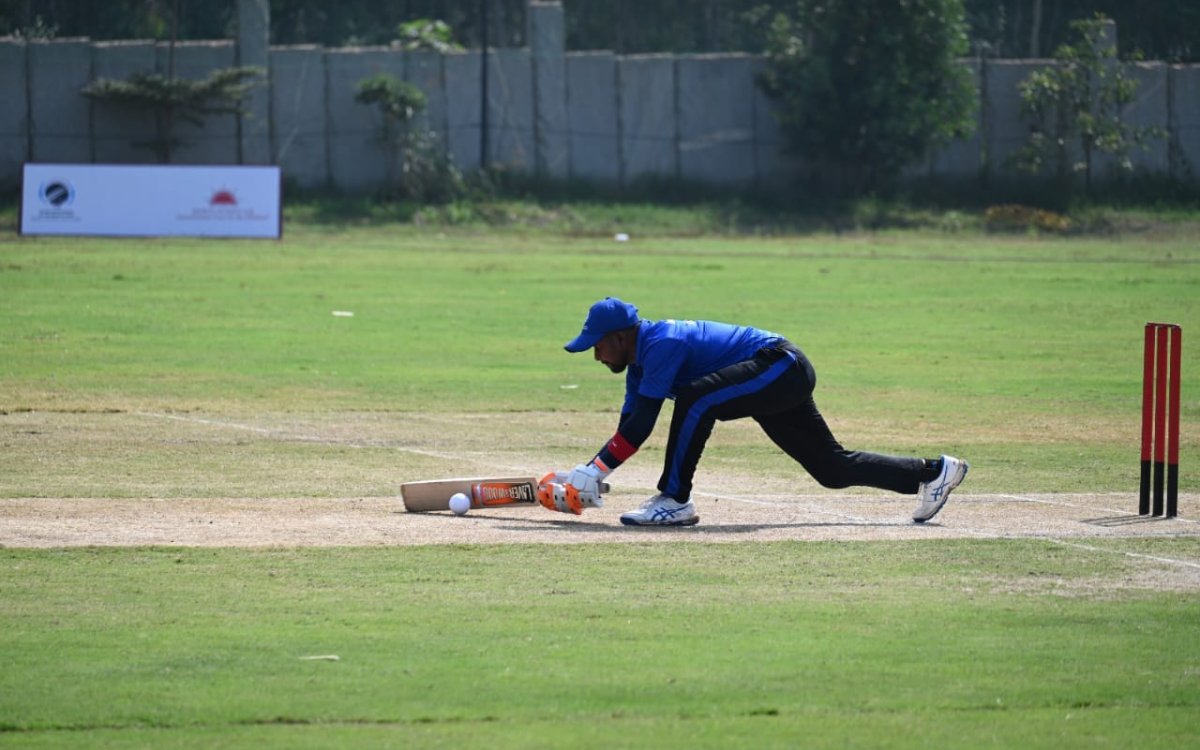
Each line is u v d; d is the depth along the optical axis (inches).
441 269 4781.0
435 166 7775.6
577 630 1075.9
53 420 2196.1
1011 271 4970.5
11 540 1364.4
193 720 881.5
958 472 1478.8
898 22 7829.7
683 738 856.9
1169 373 1557.6
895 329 3474.4
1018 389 2657.5
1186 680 972.6
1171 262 5472.4
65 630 1066.1
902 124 7829.7
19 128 7775.6
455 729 868.6
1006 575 1264.8
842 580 1240.8
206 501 1590.8
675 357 1401.3
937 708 914.7
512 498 1544.0
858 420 2316.7
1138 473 1866.4
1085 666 1001.5
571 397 2529.5
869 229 7564.0
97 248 5255.9
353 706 906.7
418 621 1096.2
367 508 1562.5
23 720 879.1
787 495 1689.2
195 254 5108.3
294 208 7460.6
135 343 3058.6
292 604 1143.0
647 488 1727.4
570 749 837.8
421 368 2829.7
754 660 1006.4
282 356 2940.5
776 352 1409.9
